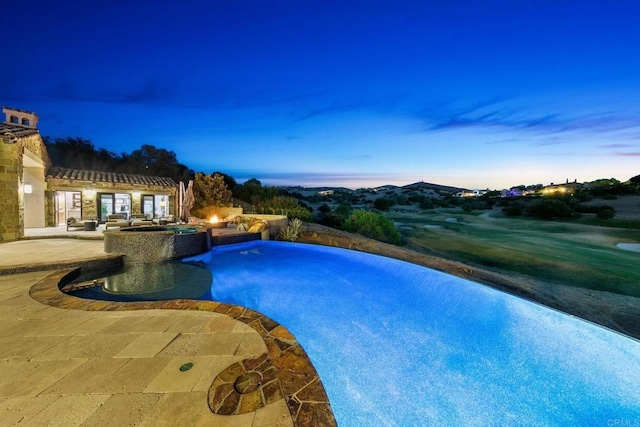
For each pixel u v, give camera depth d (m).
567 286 9.70
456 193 106.69
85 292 6.43
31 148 11.30
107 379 2.51
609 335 4.68
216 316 3.95
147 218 15.10
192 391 2.38
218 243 11.05
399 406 3.66
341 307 6.55
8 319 3.80
